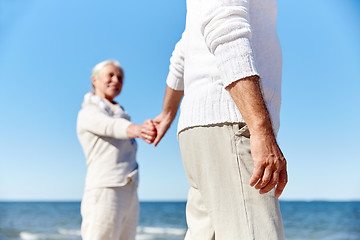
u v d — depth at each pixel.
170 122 2.18
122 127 2.62
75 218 42.38
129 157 2.85
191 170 1.20
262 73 1.16
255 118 0.99
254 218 1.06
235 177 1.09
